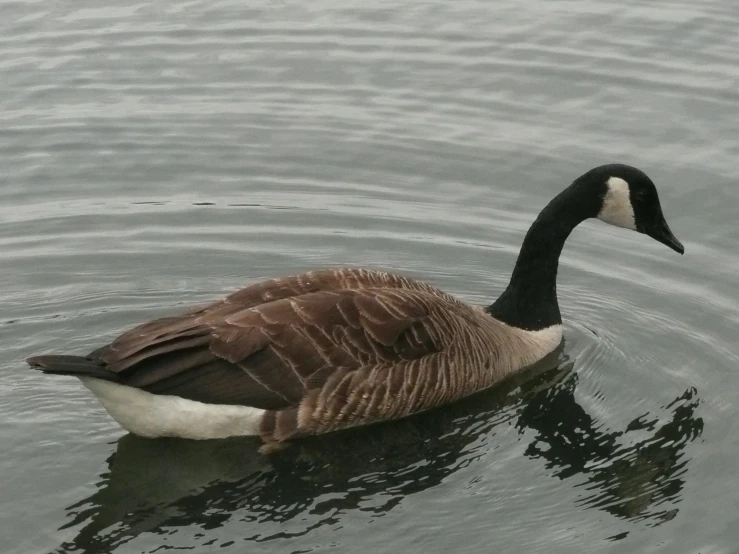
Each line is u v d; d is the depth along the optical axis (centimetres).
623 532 951
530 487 1011
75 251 1414
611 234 1490
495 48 1877
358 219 1495
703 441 1080
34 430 1066
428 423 1112
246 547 918
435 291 1180
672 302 1331
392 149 1641
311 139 1664
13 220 1479
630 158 1603
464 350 1135
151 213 1502
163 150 1641
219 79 1798
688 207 1508
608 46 1875
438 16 1983
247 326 1029
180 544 920
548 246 1233
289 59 1850
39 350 1210
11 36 1911
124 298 1317
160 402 1014
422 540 936
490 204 1525
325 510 973
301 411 1044
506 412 1138
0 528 938
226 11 2003
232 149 1642
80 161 1614
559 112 1714
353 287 1109
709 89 1748
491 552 923
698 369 1201
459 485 1013
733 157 1597
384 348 1075
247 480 1017
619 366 1215
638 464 1047
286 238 1454
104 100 1744
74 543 921
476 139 1656
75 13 1988
